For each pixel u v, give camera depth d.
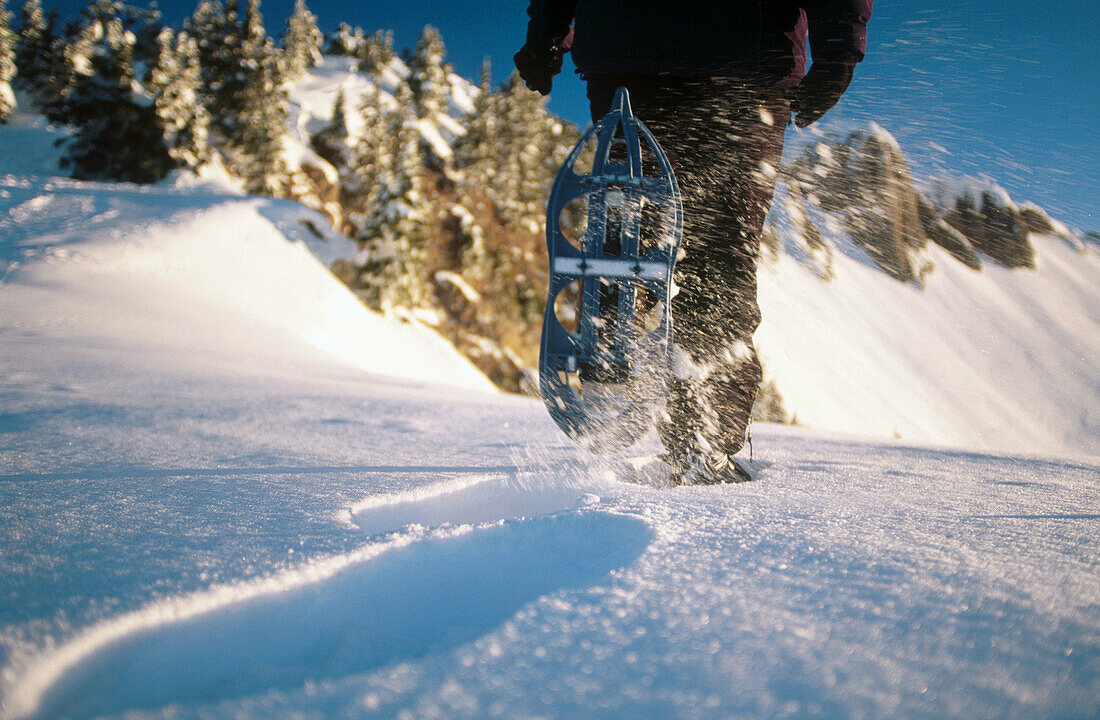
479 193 35.47
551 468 1.41
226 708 0.39
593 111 1.63
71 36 37.84
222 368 4.75
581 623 0.51
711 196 1.46
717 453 1.37
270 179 34.81
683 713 0.39
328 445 1.75
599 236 1.38
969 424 32.19
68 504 0.95
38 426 1.87
